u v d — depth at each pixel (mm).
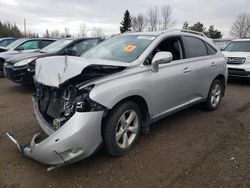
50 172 3229
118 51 4227
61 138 2893
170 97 4281
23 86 8336
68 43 8016
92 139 3062
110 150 3406
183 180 3090
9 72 7297
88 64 3129
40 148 2959
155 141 4105
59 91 3301
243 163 3449
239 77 9266
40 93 3705
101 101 3094
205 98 5379
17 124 4777
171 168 3338
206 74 5172
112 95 3207
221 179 3102
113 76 3367
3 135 4277
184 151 3791
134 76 3605
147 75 3783
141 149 3818
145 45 4137
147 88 3744
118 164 3416
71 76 3045
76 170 3277
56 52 7641
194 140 4172
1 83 9062
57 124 3086
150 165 3400
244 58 9086
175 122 4977
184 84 4543
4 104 6184
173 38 4586
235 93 7781
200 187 2961
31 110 5676
